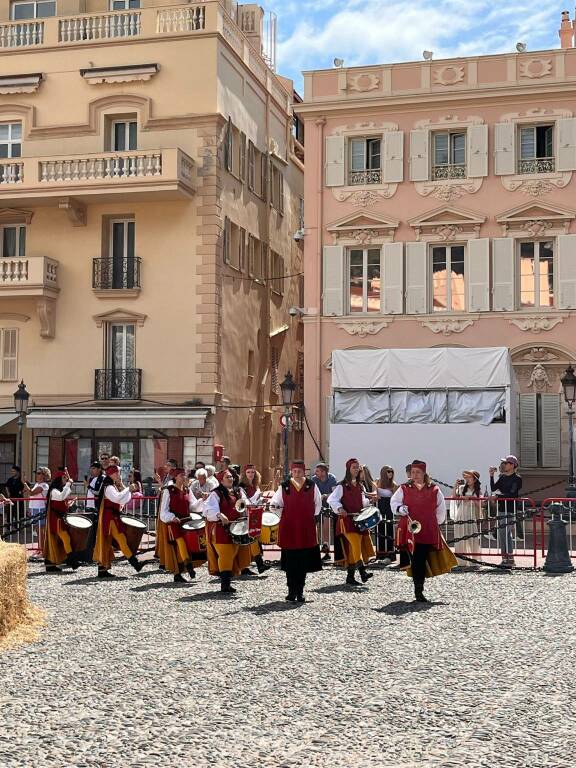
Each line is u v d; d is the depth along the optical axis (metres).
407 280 34.00
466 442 25.02
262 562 19.44
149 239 35.81
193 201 35.62
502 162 33.44
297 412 42.88
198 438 34.72
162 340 35.50
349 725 8.19
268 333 41.38
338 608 14.73
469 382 25.27
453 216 33.72
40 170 35.31
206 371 35.16
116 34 36.50
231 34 37.41
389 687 9.57
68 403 35.78
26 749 7.55
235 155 37.91
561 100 33.09
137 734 7.95
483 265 33.41
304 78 35.03
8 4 38.75
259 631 12.76
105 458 21.67
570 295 32.66
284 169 44.47
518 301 33.28
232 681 9.85
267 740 7.77
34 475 35.44
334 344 34.44
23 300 36.22
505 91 33.25
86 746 7.62
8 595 12.27
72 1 38.31
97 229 36.03
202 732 8.00
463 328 33.50
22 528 22.17
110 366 35.94
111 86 36.28
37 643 11.98
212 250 35.38
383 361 25.81
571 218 32.72
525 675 10.09
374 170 34.69
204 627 13.07
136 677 10.05
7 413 35.78
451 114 33.94
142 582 17.91
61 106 36.56
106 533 18.62
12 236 36.94
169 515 17.94
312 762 7.20
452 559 15.64
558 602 15.27
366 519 17.11
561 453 32.53
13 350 36.31
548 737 7.80
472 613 14.20
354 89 34.62
